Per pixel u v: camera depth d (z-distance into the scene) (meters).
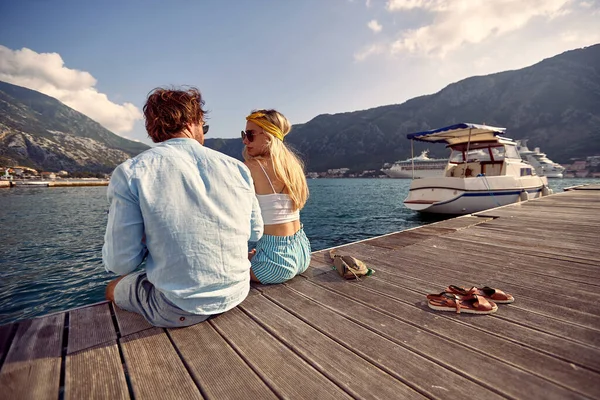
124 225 1.36
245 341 1.68
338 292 2.38
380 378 1.36
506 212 6.46
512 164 11.92
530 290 2.37
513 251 3.54
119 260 1.39
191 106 1.63
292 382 1.35
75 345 1.64
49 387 1.32
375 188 50.50
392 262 3.19
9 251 9.26
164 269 1.52
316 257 3.37
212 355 1.55
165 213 1.44
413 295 2.32
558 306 2.07
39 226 14.28
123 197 1.37
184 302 1.64
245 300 2.22
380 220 14.12
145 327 1.81
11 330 1.78
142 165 1.42
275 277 2.44
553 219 5.54
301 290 2.42
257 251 2.46
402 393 1.26
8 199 33.09
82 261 8.08
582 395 1.22
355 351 1.58
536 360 1.46
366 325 1.85
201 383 1.34
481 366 1.43
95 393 1.29
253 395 1.27
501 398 1.22
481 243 3.96
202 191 1.54
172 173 1.47
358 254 3.51
